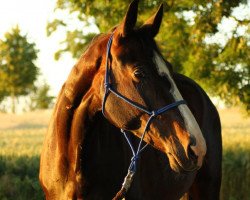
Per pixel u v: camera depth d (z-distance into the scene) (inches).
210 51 395.5
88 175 148.7
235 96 388.5
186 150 131.6
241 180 420.5
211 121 213.8
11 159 438.0
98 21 408.5
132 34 140.0
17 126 1382.9
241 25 373.4
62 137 152.7
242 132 784.3
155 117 135.3
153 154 168.2
